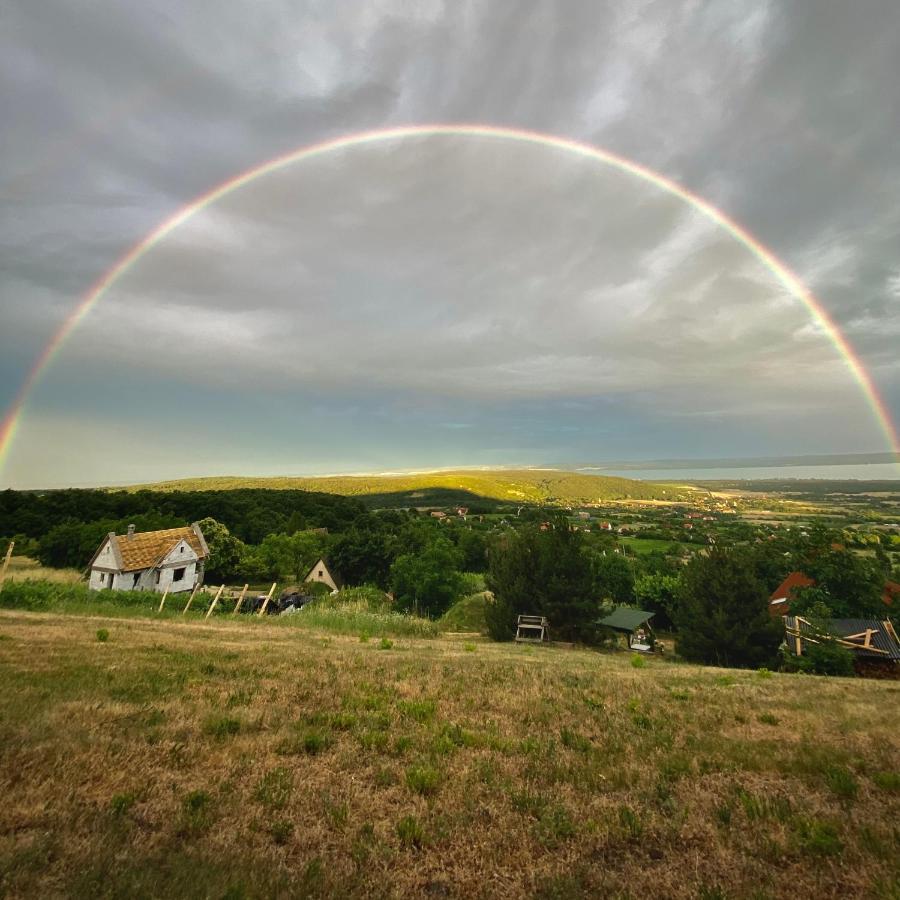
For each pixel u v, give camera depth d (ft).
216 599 92.38
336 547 251.80
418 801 20.08
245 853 15.89
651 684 45.21
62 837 15.76
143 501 291.79
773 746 27.86
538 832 18.22
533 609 111.86
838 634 107.24
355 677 39.47
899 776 23.07
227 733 25.34
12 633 48.73
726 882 15.83
